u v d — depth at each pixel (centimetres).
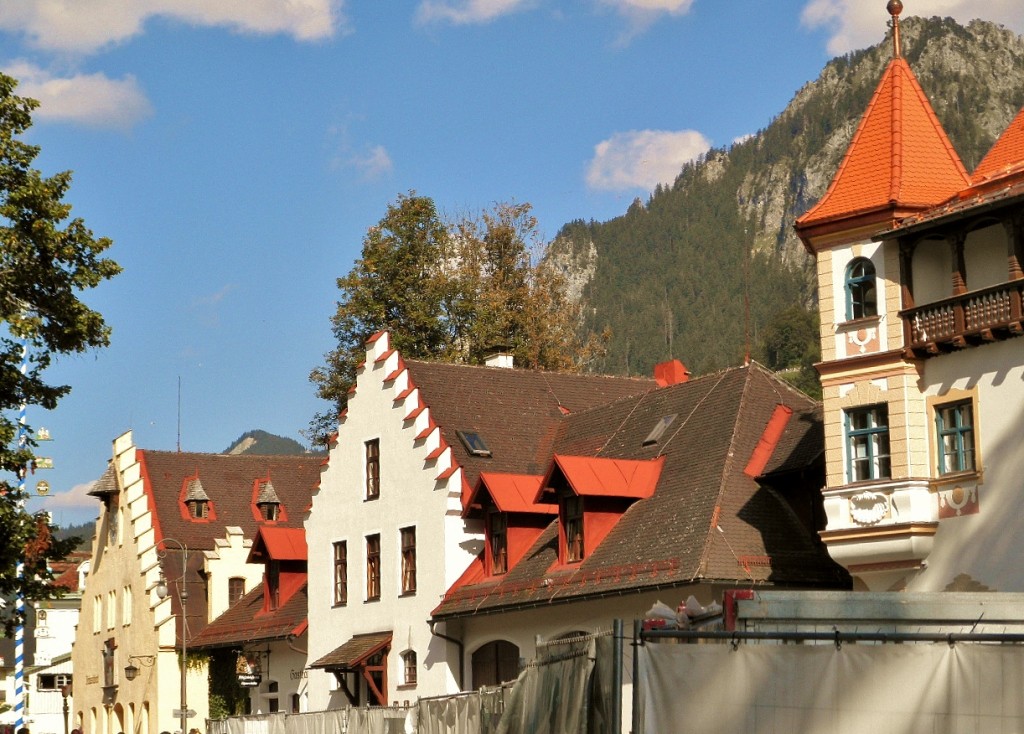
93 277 3450
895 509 3102
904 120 3344
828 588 3444
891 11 3516
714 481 3638
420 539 4422
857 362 3219
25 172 3431
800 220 3338
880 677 1603
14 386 3450
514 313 6938
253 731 3575
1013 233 2945
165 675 5769
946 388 3092
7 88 3422
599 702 1803
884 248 3212
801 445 3672
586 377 5000
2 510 3400
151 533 6019
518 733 2150
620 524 3809
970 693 1577
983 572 2959
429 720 2741
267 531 5284
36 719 8475
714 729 1636
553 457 3828
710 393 4094
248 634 5269
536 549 4072
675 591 3422
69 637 8694
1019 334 2931
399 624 4472
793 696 1620
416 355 6775
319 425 6919
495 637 4081
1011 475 2925
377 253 6850
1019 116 3469
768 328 16762
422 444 4459
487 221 7125
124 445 6284
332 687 4816
